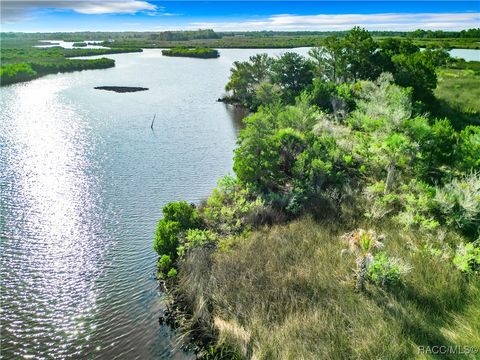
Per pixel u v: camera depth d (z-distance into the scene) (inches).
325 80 2380.7
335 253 683.4
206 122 2006.6
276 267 654.5
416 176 956.6
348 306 555.2
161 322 607.5
